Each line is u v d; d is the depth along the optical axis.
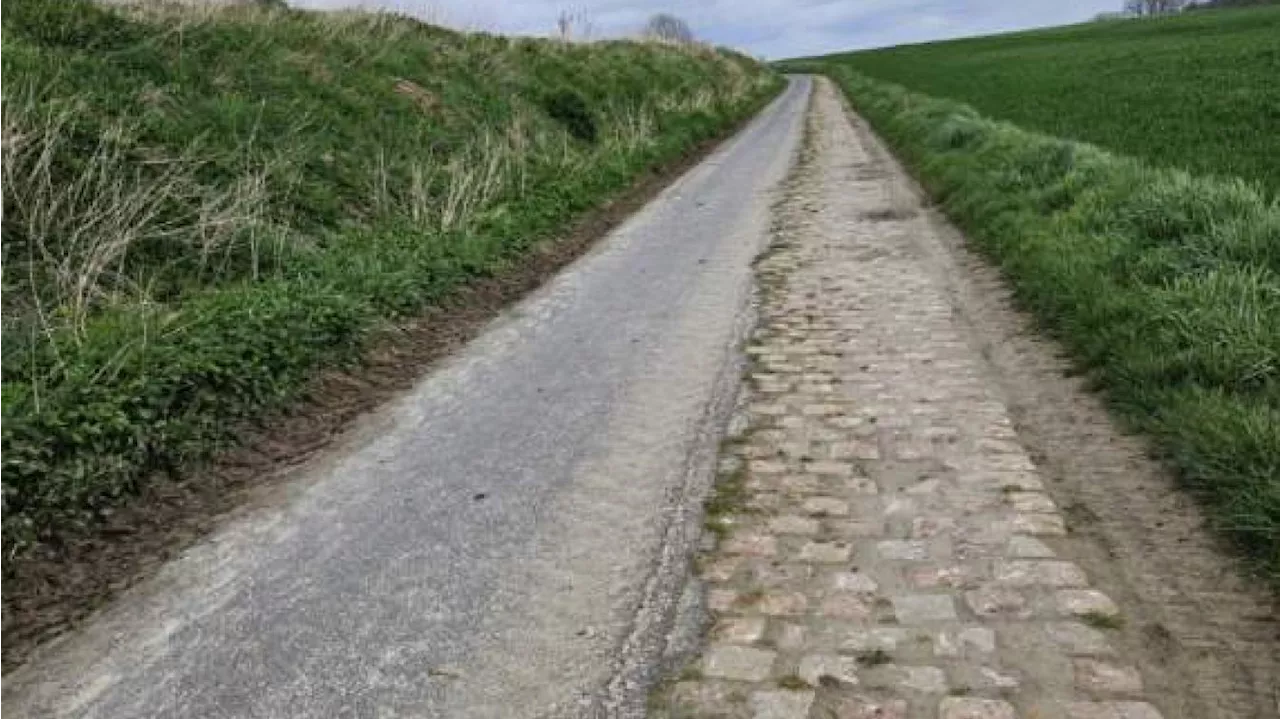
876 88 41.75
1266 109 17.25
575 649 3.55
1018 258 8.70
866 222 12.59
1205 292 6.13
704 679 3.30
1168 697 3.07
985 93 31.05
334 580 4.17
